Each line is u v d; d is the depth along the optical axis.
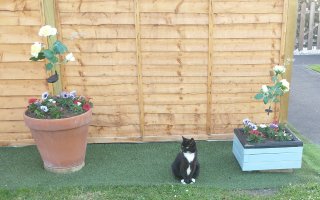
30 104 3.65
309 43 10.23
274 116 4.39
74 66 4.14
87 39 4.05
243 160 3.60
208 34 4.07
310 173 3.67
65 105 3.64
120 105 4.30
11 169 3.77
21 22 3.93
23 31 3.96
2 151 4.20
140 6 3.97
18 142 4.32
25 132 4.31
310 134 4.71
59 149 3.55
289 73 4.22
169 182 3.46
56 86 4.14
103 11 3.98
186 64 4.17
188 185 3.38
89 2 3.95
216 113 4.36
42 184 3.43
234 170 3.73
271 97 3.76
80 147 3.67
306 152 4.15
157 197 3.16
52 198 3.18
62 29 4.01
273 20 4.05
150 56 4.13
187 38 4.09
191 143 3.33
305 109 5.68
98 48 4.09
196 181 3.50
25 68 4.07
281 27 4.08
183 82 4.23
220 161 3.93
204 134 4.43
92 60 4.12
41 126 3.39
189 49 4.12
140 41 4.07
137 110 4.32
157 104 4.30
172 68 4.18
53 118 3.43
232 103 4.33
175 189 3.30
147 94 4.27
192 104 4.32
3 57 4.02
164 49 4.12
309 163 3.89
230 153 4.12
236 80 4.24
